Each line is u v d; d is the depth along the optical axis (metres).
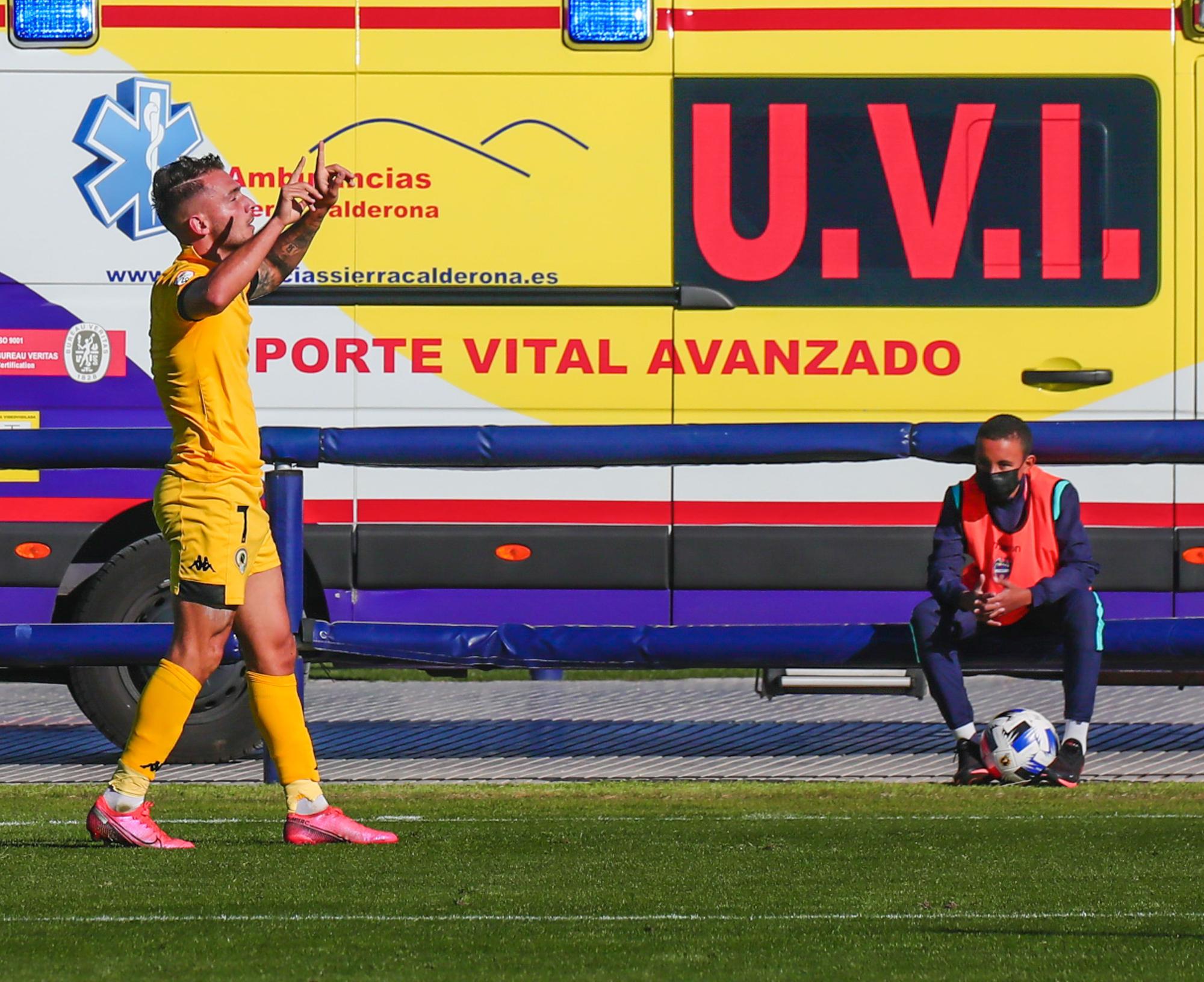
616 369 28.17
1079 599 22.91
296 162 28.14
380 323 28.08
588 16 28.19
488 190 28.17
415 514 28.23
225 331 18.22
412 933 14.38
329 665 25.91
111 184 28.16
